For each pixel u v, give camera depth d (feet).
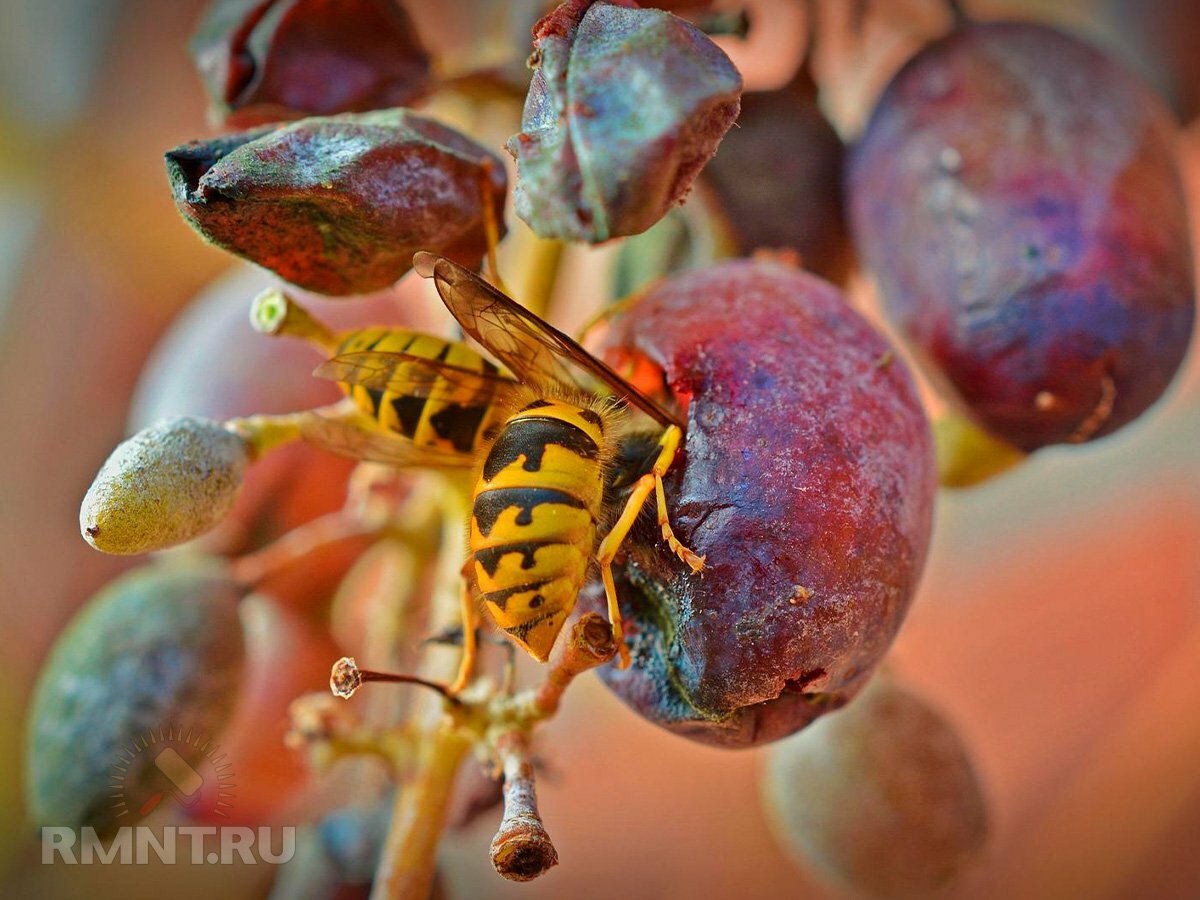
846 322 0.25
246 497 0.31
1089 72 0.28
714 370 0.24
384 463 0.26
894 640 0.24
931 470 0.24
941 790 0.29
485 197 0.24
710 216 0.29
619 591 0.24
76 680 0.29
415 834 0.26
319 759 0.27
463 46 0.33
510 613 0.24
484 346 0.25
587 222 0.21
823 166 0.29
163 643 0.29
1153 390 0.27
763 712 0.24
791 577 0.23
